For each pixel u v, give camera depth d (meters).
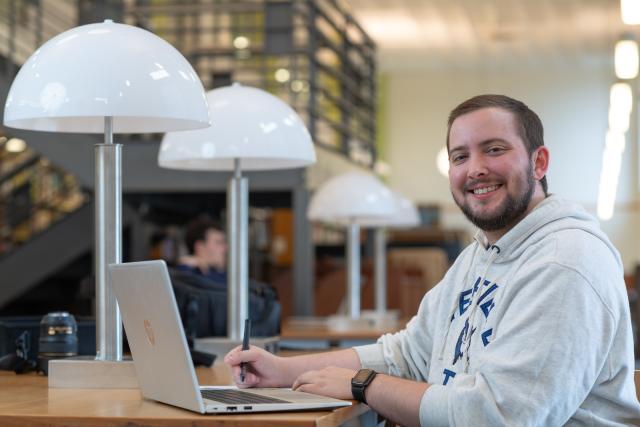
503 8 13.59
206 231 5.73
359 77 9.88
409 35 15.18
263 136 3.40
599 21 14.12
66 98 2.46
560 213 2.29
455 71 17.86
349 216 6.30
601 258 2.17
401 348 2.75
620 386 2.20
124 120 2.87
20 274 7.40
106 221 2.68
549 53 16.25
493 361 2.12
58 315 2.99
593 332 2.11
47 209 8.85
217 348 3.46
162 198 7.75
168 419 1.94
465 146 2.38
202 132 3.42
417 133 17.97
